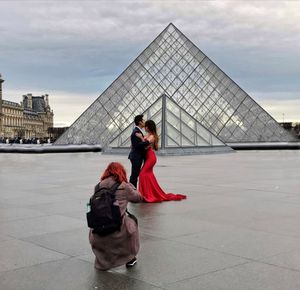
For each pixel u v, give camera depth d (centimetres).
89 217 832
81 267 880
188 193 1892
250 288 762
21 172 3067
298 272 841
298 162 4009
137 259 927
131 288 768
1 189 2072
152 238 1102
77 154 6228
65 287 777
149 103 7944
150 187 1667
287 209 1490
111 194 838
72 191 1986
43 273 848
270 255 949
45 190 2028
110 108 7962
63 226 1245
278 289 756
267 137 7931
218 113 8000
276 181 2352
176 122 5781
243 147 7594
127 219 864
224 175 2714
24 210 1498
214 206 1558
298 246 1020
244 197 1770
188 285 779
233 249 998
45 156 5634
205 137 6000
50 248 1019
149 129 1692
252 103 8094
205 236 1120
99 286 779
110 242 847
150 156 1673
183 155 5391
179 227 1223
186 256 948
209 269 862
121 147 5853
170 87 8069
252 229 1191
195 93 8075
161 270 858
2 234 1159
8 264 905
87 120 7962
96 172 3034
